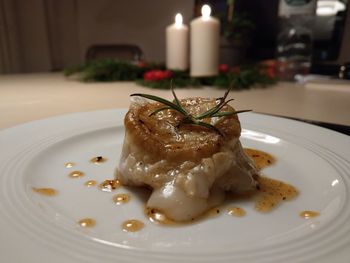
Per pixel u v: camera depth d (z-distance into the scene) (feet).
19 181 0.74
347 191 0.72
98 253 0.51
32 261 0.47
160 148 0.75
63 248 0.51
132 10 3.60
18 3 3.42
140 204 0.74
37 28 3.55
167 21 3.48
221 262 0.51
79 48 3.90
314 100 1.60
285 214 0.70
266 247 0.55
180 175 0.72
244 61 2.55
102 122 1.15
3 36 3.30
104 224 0.66
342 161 0.86
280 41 2.42
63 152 0.96
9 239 0.52
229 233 0.64
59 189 0.78
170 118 0.83
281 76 2.32
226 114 0.79
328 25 2.54
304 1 2.40
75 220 0.66
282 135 1.06
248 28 2.44
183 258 0.52
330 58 2.63
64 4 3.69
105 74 2.21
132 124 0.81
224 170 0.76
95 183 0.82
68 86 2.00
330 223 0.60
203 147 0.74
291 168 0.90
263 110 1.38
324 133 1.04
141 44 3.69
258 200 0.76
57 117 1.16
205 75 2.02
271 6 2.65
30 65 3.66
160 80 1.94
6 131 1.00
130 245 0.57
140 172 0.76
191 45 2.07
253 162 0.91
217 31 2.01
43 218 0.60
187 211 0.69
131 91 1.82
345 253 0.51
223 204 0.75
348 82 2.01
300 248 0.53
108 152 1.00
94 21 3.77
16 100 1.57
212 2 2.87
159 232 0.64
